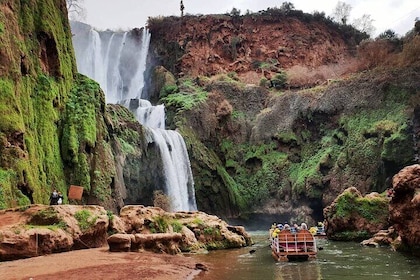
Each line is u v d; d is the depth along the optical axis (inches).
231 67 2989.7
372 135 1857.8
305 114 2252.7
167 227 964.0
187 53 3004.4
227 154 2298.2
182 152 2036.2
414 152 1668.3
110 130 1551.4
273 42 3137.3
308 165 2094.0
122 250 716.0
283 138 2256.4
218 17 3193.9
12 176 919.0
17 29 1162.6
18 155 961.5
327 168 1980.8
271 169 2196.1
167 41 3097.9
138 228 909.8
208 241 1022.4
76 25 2736.2
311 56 3080.7
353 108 2052.2
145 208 989.2
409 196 740.7
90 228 761.0
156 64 3019.2
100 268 542.3
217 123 2351.1
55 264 562.9
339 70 2817.4
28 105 1131.3
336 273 577.6
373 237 1042.7
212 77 2787.9
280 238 775.7
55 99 1293.1
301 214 1980.8
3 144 935.7
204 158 2112.5
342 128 2048.5
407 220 746.8
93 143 1342.3
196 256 850.1
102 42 2940.5
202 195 2049.7
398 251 818.8
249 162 2279.8
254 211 2124.8
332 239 1229.1
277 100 2386.8
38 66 1273.4
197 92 2488.9
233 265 689.6
